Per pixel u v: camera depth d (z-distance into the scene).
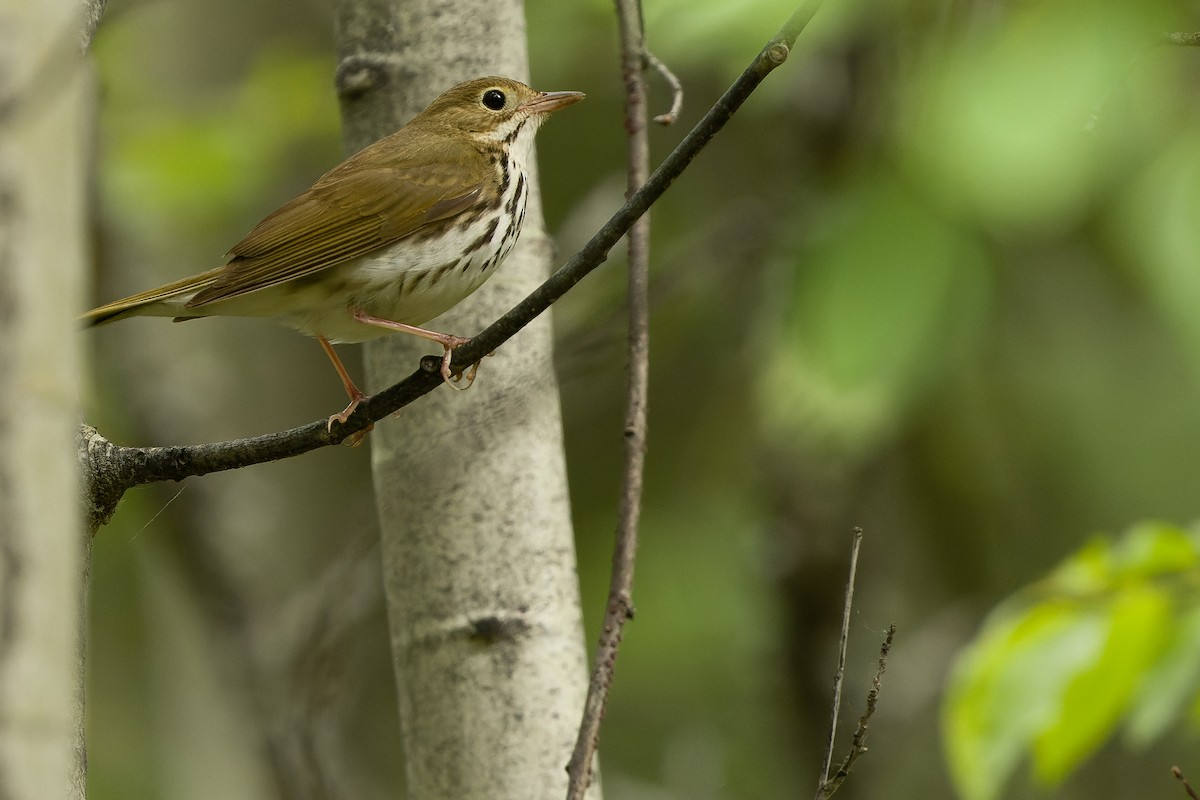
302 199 8.98
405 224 8.84
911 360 8.66
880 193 8.80
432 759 8.15
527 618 8.14
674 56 8.66
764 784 15.77
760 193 13.96
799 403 9.45
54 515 4.05
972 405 12.60
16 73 4.04
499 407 8.37
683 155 6.38
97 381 14.67
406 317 9.06
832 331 8.77
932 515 13.44
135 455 7.19
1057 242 9.81
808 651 14.08
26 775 3.95
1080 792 14.98
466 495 8.25
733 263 13.13
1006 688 8.50
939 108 7.44
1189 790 7.01
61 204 4.10
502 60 9.37
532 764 8.02
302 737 11.49
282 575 15.04
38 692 3.99
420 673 8.23
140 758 16.33
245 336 16.27
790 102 11.74
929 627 14.08
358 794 13.03
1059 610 8.70
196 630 14.99
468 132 9.22
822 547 13.83
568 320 12.46
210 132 15.05
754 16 8.40
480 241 9.02
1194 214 7.66
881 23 8.59
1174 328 7.66
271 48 16.36
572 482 16.28
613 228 6.53
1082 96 6.87
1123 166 7.86
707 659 16.48
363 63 9.20
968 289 8.63
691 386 15.76
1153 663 8.45
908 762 15.37
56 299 4.08
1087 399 12.41
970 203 8.05
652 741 16.50
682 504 16.12
